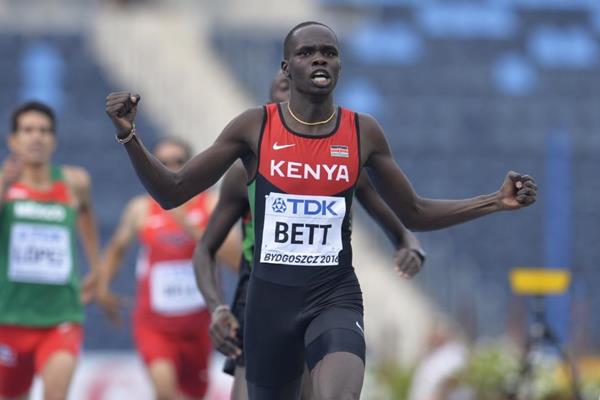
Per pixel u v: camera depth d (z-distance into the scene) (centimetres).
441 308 5766
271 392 1573
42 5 7912
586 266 6581
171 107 7238
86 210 2612
